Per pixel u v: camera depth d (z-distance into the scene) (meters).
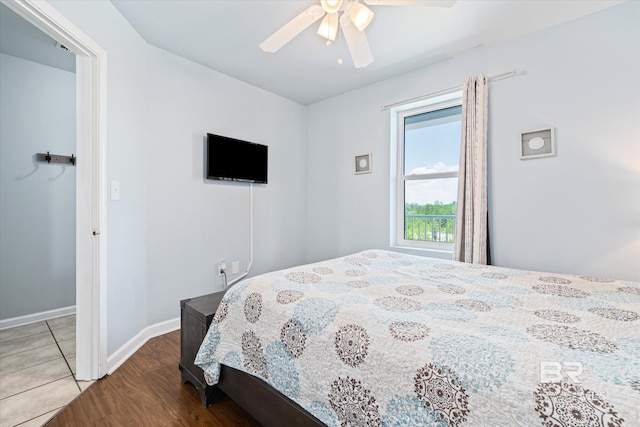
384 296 1.21
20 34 2.14
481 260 2.20
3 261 2.44
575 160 1.91
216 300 1.70
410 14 1.87
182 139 2.46
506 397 0.64
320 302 1.12
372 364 0.86
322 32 1.65
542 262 2.04
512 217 2.15
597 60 1.84
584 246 1.89
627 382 0.60
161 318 2.34
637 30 1.72
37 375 1.73
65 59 2.53
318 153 3.50
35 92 2.58
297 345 1.06
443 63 2.48
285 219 3.39
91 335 1.68
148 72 2.23
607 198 1.81
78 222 1.68
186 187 2.50
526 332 0.85
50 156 2.64
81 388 1.60
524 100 2.10
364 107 3.04
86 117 1.68
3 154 2.44
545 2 1.76
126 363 1.88
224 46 2.29
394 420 0.79
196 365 1.40
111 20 1.80
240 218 2.94
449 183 2.62
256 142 3.05
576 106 1.91
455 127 2.59
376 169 2.96
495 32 2.06
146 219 2.23
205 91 2.62
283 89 3.11
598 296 1.20
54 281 2.69
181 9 1.85
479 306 1.09
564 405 0.58
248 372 1.20
